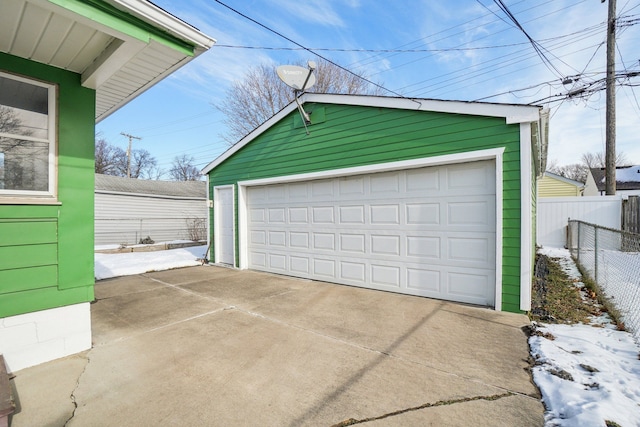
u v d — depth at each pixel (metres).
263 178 7.32
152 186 18.23
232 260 8.40
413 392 2.41
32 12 2.29
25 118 2.93
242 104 19.39
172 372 2.75
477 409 2.19
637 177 20.05
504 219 4.23
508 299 4.22
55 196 3.04
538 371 2.66
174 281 6.56
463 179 4.63
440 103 4.62
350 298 5.05
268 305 4.73
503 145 4.21
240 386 2.52
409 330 3.66
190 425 2.06
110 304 4.88
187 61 3.13
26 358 2.84
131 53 2.72
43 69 2.99
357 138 5.61
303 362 2.92
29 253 2.87
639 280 3.94
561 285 5.88
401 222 5.23
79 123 3.20
